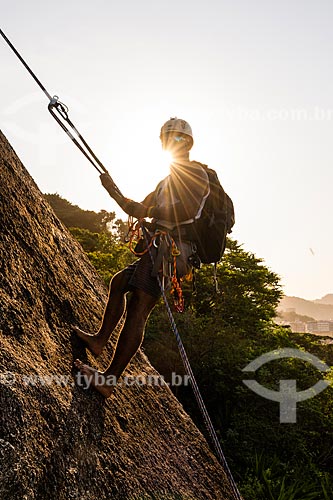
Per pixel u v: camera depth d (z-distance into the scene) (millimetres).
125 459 3785
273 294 30531
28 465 2867
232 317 27281
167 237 3771
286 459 17156
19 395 3029
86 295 4656
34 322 3629
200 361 19875
